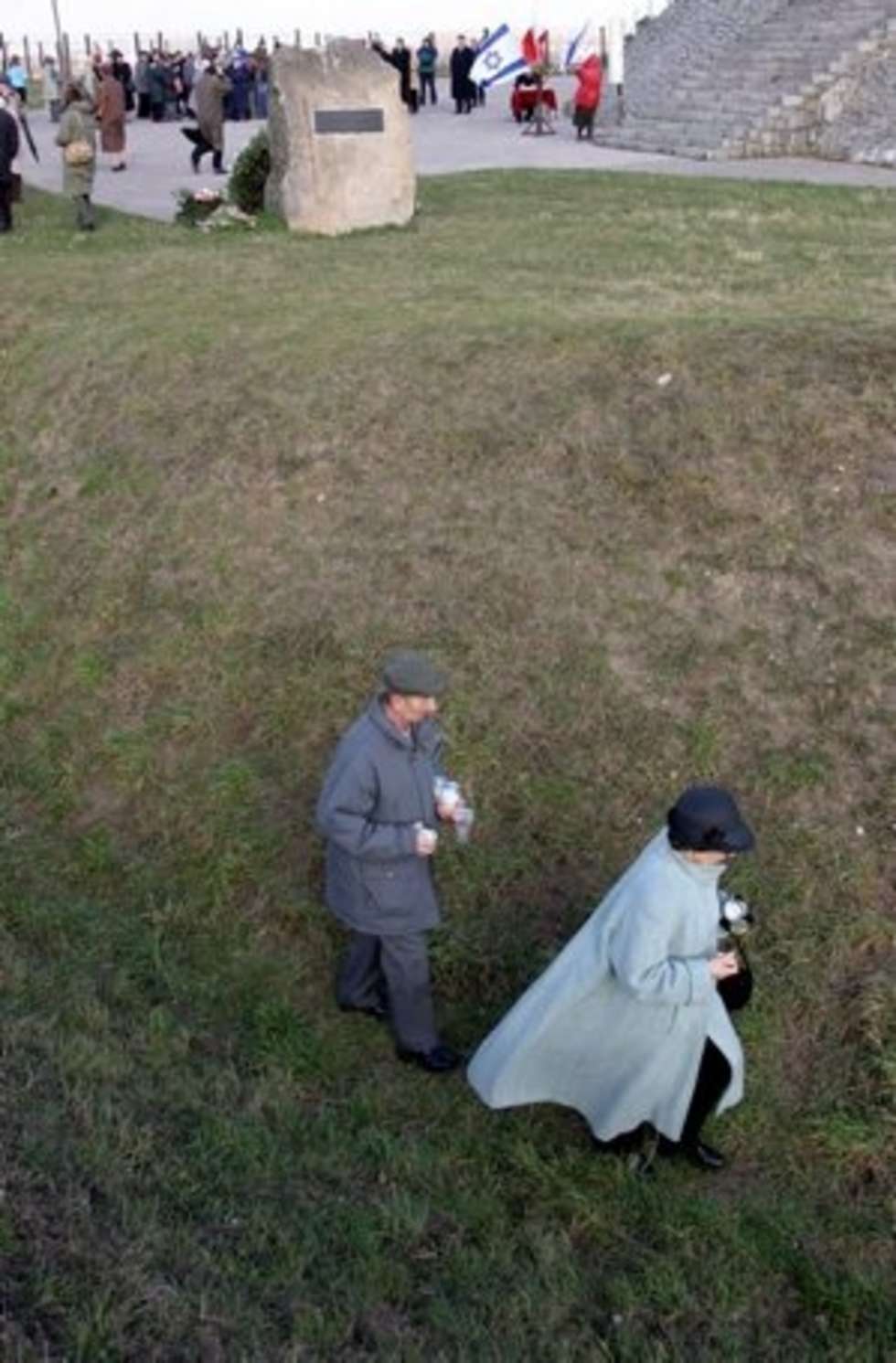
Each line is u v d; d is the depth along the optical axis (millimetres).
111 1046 5656
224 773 7121
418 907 5461
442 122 32375
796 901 6059
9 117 16609
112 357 10930
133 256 14422
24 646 8570
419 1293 4652
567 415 8789
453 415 9047
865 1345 4613
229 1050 5840
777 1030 5668
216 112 22484
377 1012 5977
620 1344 4547
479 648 7406
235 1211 4812
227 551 8555
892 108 22125
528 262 13211
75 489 9711
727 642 7207
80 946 6426
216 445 9438
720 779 6613
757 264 12867
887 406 8391
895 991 5660
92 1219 4504
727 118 23859
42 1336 3928
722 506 7938
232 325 11117
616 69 29406
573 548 7895
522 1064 4973
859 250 13625
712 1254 4930
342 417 9289
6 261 14508
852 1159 5227
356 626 7719
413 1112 5566
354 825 5250
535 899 6352
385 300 11500
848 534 7652
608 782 6699
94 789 7449
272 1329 4258
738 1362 4520
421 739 5383
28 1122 4977
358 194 15695
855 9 24656
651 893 4559
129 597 8562
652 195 18016
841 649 7059
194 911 6605
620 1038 4855
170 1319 4125
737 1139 5359
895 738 6625
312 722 7336
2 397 11188
